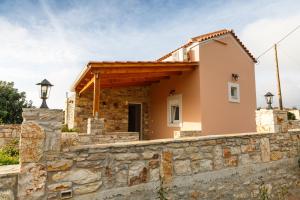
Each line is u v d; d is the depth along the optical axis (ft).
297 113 48.85
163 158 12.87
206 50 29.32
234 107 31.17
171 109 33.58
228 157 15.66
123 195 11.41
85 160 10.57
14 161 14.52
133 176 11.80
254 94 34.19
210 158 14.76
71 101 36.58
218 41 30.83
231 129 30.25
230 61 31.96
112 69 23.26
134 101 37.91
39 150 9.46
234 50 32.89
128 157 11.76
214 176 14.78
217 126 28.78
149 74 29.01
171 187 12.97
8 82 51.31
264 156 17.80
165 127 34.27
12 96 49.03
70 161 10.18
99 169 10.89
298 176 20.16
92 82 24.54
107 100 35.50
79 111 32.76
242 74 33.22
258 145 17.56
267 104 20.47
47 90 10.46
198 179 14.05
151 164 12.43
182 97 30.91
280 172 18.71
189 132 25.50
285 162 19.30
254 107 33.76
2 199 8.54
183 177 13.48
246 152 16.72
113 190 11.16
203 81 28.32
